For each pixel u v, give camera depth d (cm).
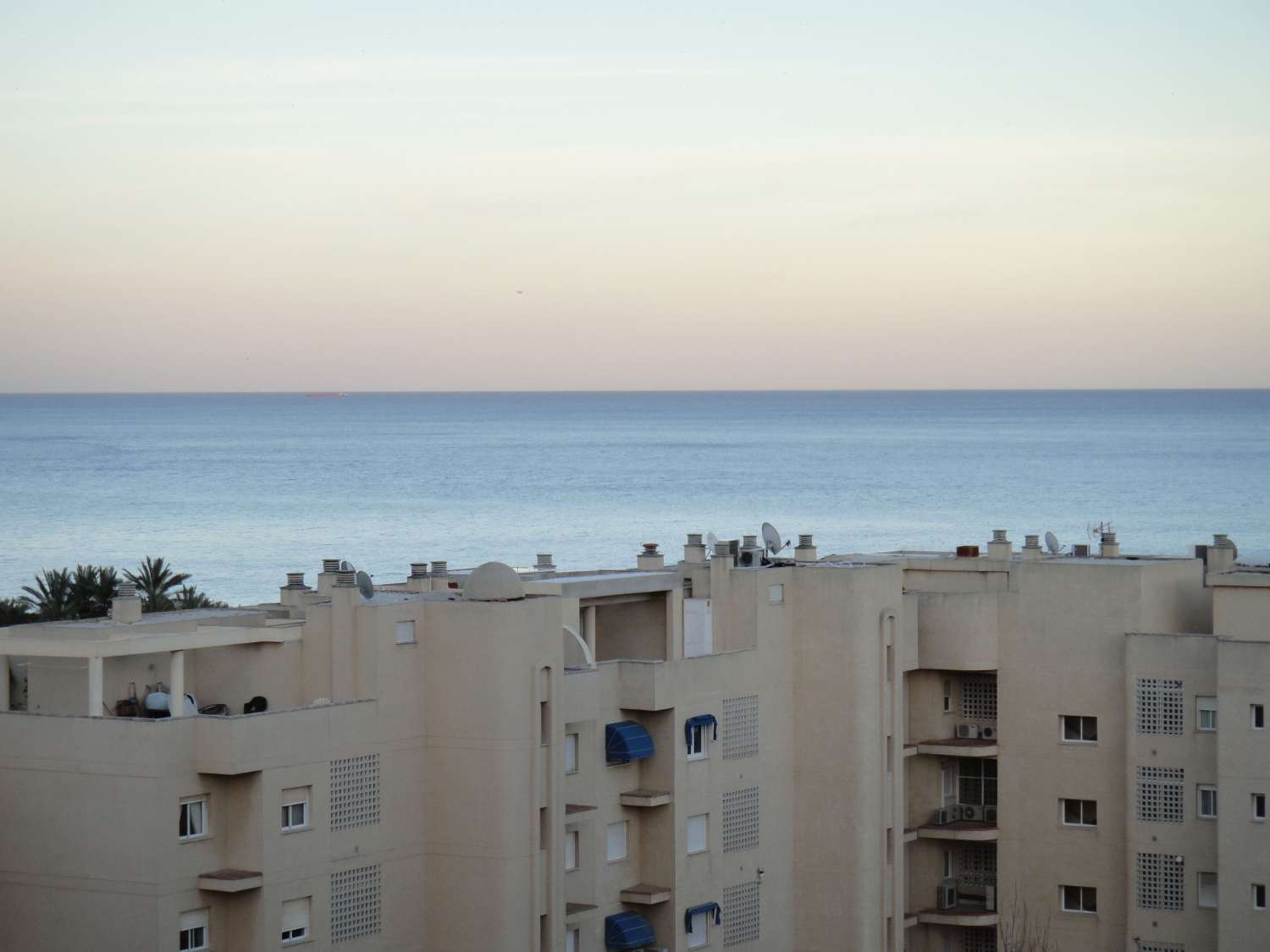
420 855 7212
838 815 8594
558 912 7312
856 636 8569
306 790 6756
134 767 6384
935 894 9394
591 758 7731
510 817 7131
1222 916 8419
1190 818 8756
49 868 6525
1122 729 9006
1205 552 9912
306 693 7181
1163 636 8788
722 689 8212
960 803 9512
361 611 7100
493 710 7125
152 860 6356
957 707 9494
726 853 8250
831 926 8612
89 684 6712
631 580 8438
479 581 7262
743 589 8488
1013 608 9244
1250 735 8369
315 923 6775
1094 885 9075
